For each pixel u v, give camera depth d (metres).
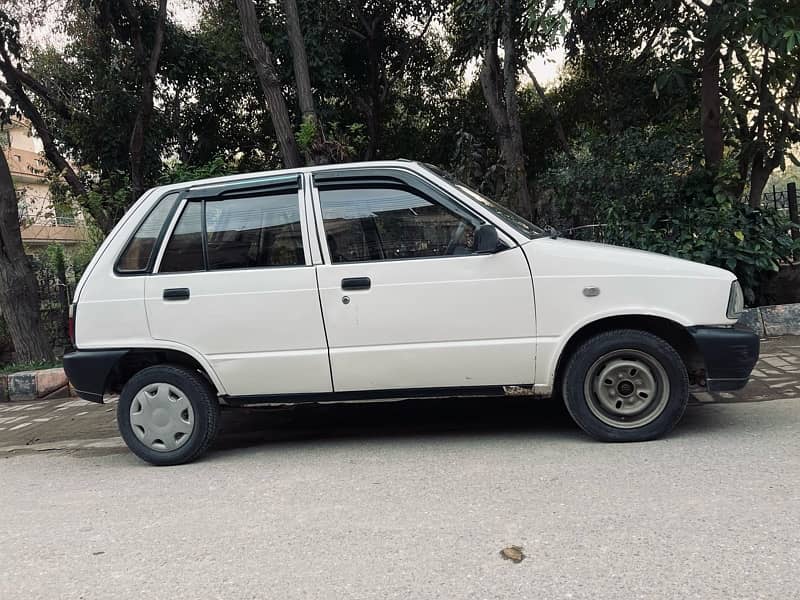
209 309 4.46
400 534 3.21
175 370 4.57
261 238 4.51
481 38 10.14
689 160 7.98
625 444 4.32
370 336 4.35
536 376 4.32
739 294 4.30
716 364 4.17
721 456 3.98
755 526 3.05
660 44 10.08
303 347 4.41
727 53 7.73
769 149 8.74
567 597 2.56
